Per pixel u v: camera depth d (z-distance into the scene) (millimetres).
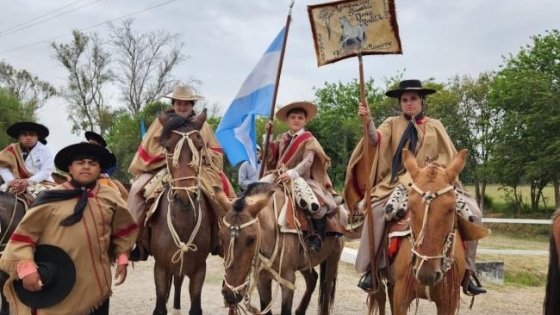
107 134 48094
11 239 4457
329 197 7137
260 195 5734
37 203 4520
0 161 8172
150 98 47188
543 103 23719
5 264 4402
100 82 47719
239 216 5238
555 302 5648
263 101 8953
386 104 36750
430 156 6145
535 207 27891
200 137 6453
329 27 6332
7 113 43500
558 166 24047
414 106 6336
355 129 37125
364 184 6656
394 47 6141
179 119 6469
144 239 6875
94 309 4688
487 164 26938
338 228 7277
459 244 5367
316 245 6691
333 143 38375
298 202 6582
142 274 12164
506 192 28984
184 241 6527
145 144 7305
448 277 5191
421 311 8930
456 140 29469
